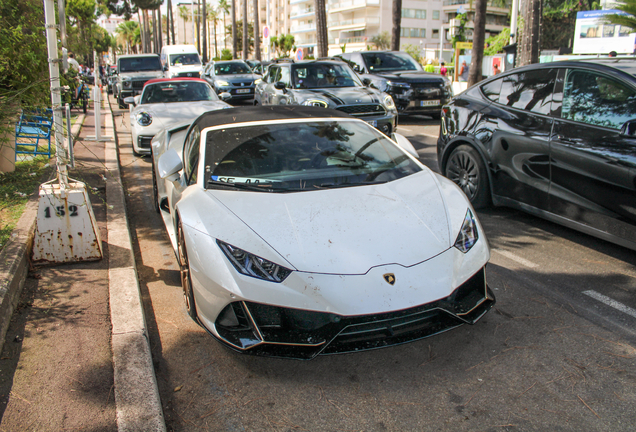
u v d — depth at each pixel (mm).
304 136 3760
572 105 4352
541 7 12438
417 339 2611
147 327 3271
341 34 81250
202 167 3443
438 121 13148
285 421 2393
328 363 2859
